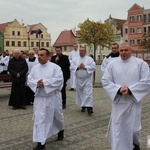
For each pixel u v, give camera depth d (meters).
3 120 8.63
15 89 10.40
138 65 5.18
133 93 5.00
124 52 5.14
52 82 6.04
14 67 10.42
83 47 9.59
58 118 6.38
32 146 6.23
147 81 5.09
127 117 5.16
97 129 7.48
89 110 9.29
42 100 6.01
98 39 51.25
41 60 6.19
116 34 79.50
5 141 6.58
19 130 7.50
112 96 5.11
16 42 85.12
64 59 10.27
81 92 9.51
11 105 10.46
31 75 6.25
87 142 6.43
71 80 15.58
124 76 5.18
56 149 5.99
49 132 6.27
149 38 56.06
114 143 5.14
